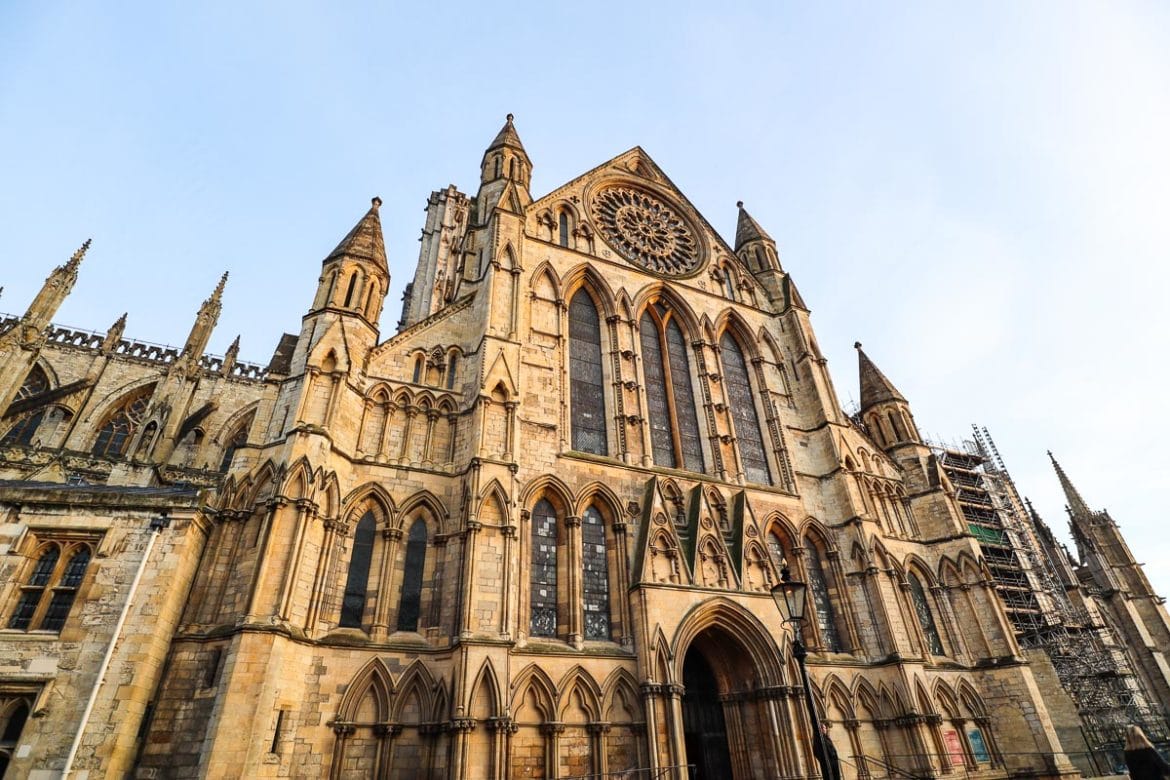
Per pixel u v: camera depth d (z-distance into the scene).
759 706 38.53
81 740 24.75
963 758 41.88
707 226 66.25
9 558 28.77
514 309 45.94
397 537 35.03
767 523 47.12
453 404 41.41
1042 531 100.00
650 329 55.53
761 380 57.03
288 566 30.05
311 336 38.78
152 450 64.88
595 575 39.28
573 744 32.69
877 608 45.50
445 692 30.50
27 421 71.38
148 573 28.94
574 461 42.50
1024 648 72.56
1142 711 73.56
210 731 25.47
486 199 56.16
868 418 61.97
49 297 68.19
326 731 28.67
